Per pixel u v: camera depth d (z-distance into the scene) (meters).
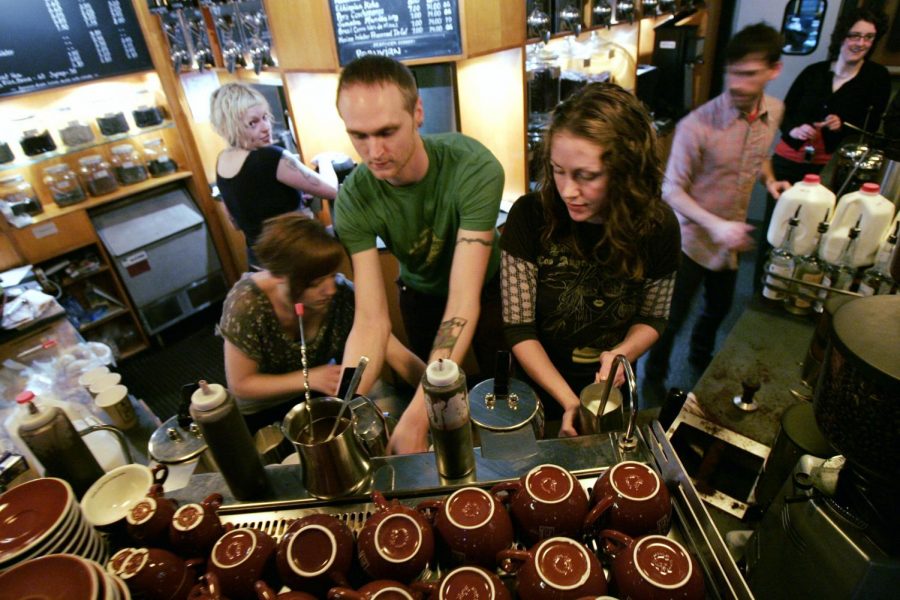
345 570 0.63
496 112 2.45
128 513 0.72
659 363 2.48
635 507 0.66
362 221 1.52
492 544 0.63
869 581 0.59
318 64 2.19
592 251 1.24
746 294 3.11
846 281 1.38
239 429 0.75
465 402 0.74
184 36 2.79
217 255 3.51
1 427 1.35
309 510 0.78
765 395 1.20
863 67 2.35
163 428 0.95
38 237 2.75
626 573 0.58
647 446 0.81
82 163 2.96
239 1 2.36
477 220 1.39
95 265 2.98
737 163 2.04
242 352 1.43
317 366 1.55
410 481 0.80
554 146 1.07
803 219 1.40
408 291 1.92
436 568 0.66
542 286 1.34
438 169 1.47
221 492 0.82
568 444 0.83
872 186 1.30
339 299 1.53
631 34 3.02
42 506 0.65
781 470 0.88
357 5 2.02
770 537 0.77
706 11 3.45
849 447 0.54
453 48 2.04
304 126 2.49
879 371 0.47
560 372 1.48
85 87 2.96
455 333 1.23
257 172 2.39
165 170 3.23
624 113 1.04
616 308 1.33
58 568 0.53
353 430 0.77
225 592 0.63
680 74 3.39
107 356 1.94
